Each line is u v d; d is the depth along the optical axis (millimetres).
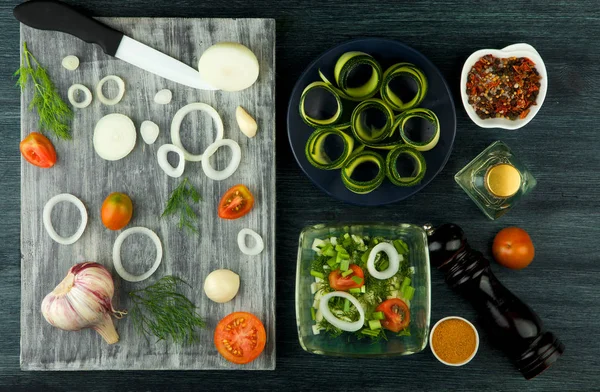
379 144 847
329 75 859
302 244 837
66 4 856
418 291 856
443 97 859
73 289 845
